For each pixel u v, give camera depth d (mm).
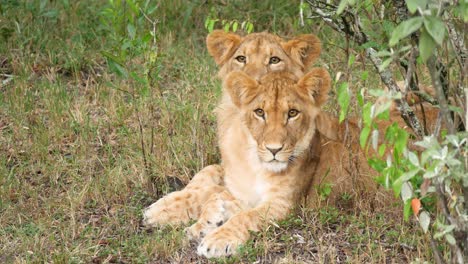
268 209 9969
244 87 10281
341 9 7066
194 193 10672
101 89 13953
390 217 10102
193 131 12062
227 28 12656
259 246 9430
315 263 9133
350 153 10383
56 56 14914
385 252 9242
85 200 10883
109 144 12148
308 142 10352
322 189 10367
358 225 9820
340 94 7562
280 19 16094
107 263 9344
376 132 7539
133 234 10102
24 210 10648
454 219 7293
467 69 7602
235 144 10625
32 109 13266
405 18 7711
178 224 10273
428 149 6938
